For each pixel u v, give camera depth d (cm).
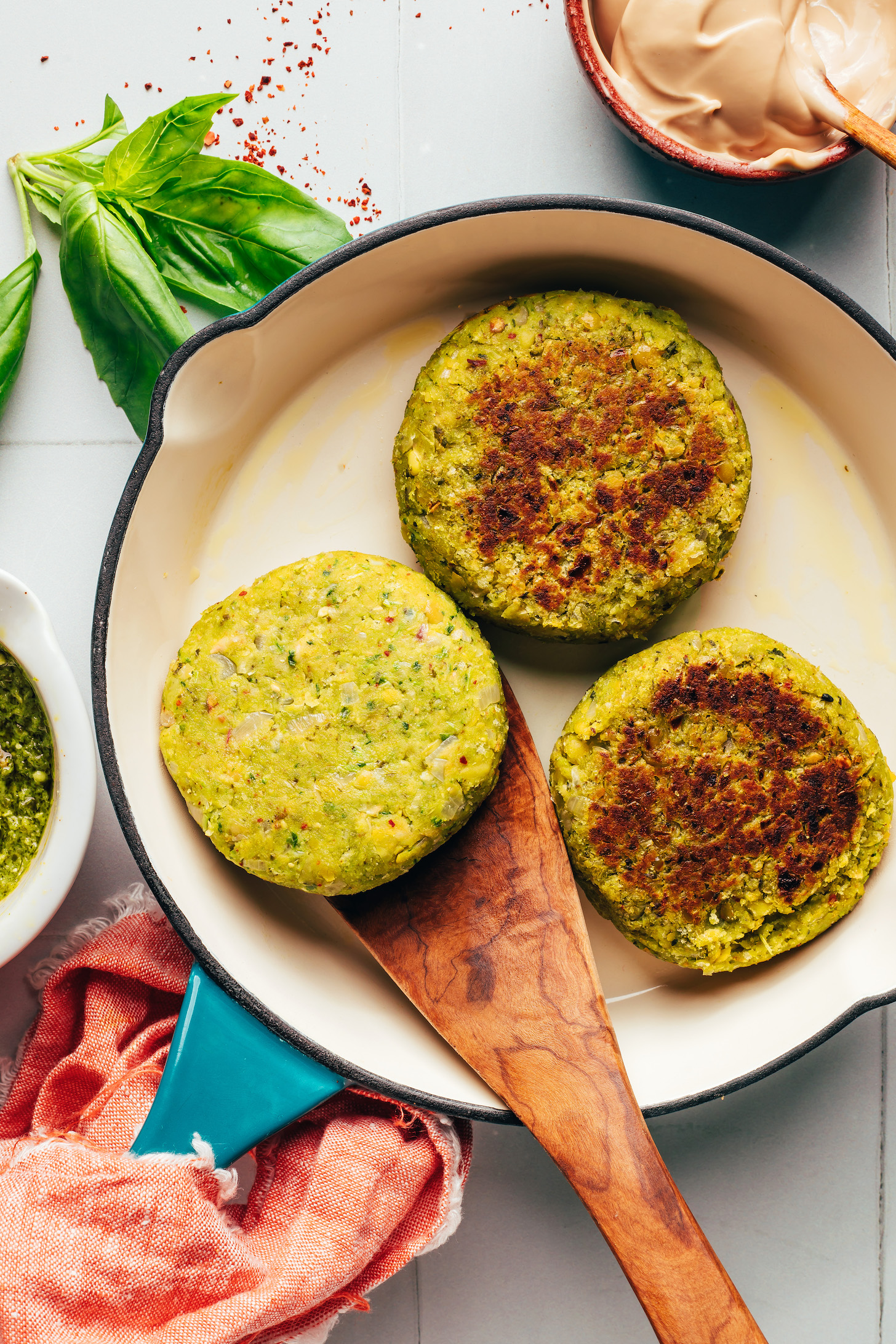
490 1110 42
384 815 41
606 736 42
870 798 43
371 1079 41
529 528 42
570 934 42
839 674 46
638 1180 41
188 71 46
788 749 43
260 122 46
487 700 42
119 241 44
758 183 43
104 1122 43
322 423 46
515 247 43
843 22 44
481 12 46
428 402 43
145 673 43
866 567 46
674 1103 41
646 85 44
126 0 46
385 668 42
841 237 47
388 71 46
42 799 44
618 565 42
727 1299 40
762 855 43
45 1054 46
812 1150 47
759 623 46
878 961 43
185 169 44
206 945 42
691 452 43
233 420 44
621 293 45
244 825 42
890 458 45
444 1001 42
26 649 42
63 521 47
